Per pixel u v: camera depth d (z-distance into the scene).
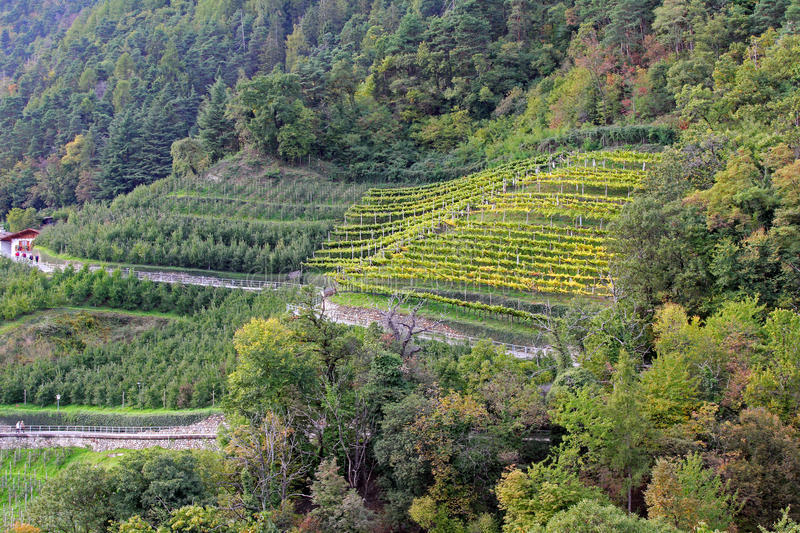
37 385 77.25
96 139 155.88
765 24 117.44
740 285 59.00
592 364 52.34
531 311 74.25
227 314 86.94
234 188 123.00
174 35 190.50
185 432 67.81
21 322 86.69
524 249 85.38
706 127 91.25
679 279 60.22
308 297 56.97
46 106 167.00
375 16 187.38
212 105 138.75
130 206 119.50
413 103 149.62
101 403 75.06
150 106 155.88
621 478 42.12
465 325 73.19
